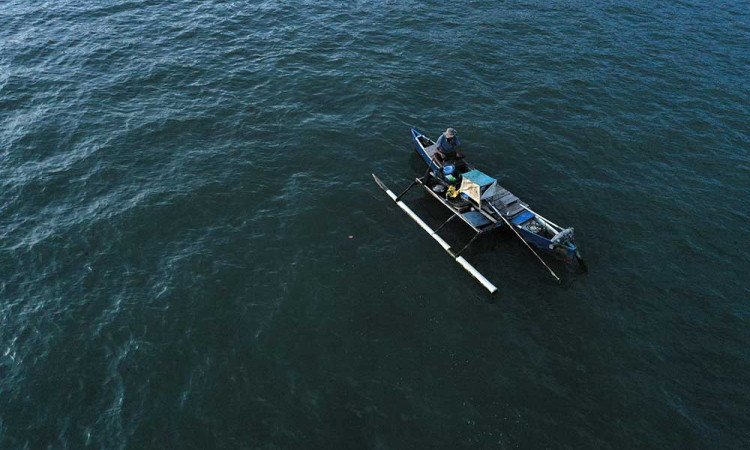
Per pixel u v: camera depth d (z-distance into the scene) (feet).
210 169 87.10
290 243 74.28
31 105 100.22
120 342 59.72
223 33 129.29
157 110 100.94
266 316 63.52
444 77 116.16
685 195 85.35
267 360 58.44
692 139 98.17
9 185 81.66
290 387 55.77
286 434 51.49
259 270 69.67
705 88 113.09
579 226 79.15
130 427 51.67
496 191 80.48
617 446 51.62
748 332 63.41
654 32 135.74
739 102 108.47
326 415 53.26
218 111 101.71
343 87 111.24
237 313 63.72
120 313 62.95
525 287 69.36
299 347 60.08
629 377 58.29
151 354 58.54
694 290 69.00
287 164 89.66
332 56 122.21
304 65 118.11
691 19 142.41
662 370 59.11
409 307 65.82
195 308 64.03
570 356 60.59
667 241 76.74
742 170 90.68
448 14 143.95
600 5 150.30
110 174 84.89
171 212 77.97
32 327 61.00
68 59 115.14
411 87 112.37
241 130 97.04
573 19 142.20
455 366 58.85
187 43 124.16
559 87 113.19
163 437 50.96
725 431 53.06
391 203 83.20
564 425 53.31
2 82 105.91
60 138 92.32
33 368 56.75
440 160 84.74
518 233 74.18
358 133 98.32
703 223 79.97
